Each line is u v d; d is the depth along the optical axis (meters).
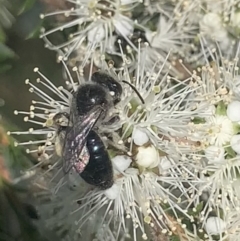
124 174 0.07
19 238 0.08
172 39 0.08
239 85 0.07
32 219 0.08
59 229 0.08
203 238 0.07
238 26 0.08
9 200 0.08
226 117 0.07
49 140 0.07
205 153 0.07
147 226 0.07
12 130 0.08
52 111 0.07
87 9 0.08
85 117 0.07
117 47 0.08
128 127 0.07
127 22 0.08
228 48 0.08
